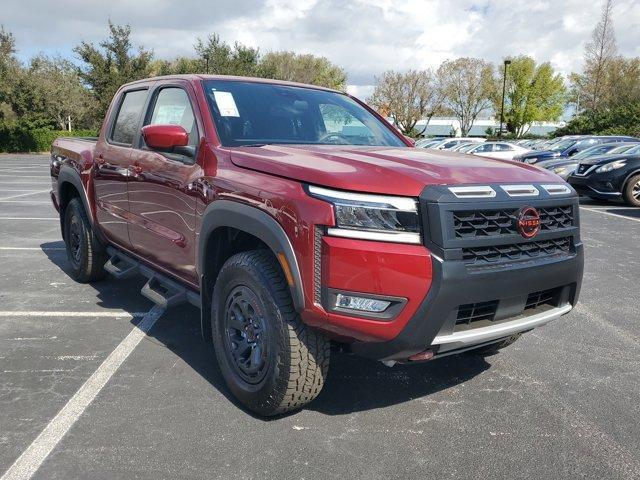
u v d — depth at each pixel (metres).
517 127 74.69
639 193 12.70
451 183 2.65
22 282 5.67
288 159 2.94
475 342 2.71
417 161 2.93
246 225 2.90
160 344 4.07
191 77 3.93
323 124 4.00
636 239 8.84
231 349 3.13
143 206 4.05
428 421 3.07
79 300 5.09
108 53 41.03
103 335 4.23
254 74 45.38
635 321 4.88
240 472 2.55
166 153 3.76
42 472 2.52
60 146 5.77
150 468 2.57
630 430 3.01
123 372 3.59
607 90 50.28
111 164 4.52
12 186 15.82
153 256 4.11
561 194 3.04
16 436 2.80
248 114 3.70
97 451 2.69
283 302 2.78
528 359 4.00
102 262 5.41
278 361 2.79
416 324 2.54
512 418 3.12
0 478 2.47
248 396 3.00
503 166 3.11
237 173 3.07
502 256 2.76
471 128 73.56
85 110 44.03
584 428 3.02
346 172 2.64
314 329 2.73
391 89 66.00
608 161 12.91
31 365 3.66
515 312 2.84
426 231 2.54
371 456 2.71
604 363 3.94
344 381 3.56
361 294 2.50
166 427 2.92
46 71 43.28
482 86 68.38
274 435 2.88
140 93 4.53
